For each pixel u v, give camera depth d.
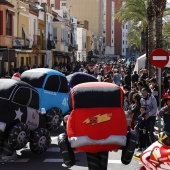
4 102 10.65
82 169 10.48
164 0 24.11
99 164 8.18
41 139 11.47
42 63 55.09
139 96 13.02
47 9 57.91
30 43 47.25
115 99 7.91
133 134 8.19
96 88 7.98
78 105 7.86
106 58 131.75
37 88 14.67
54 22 62.72
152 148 7.88
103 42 134.12
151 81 16.98
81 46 91.62
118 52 150.62
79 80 16.94
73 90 8.01
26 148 12.89
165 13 45.78
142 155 7.96
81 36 91.56
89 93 7.89
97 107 7.86
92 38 104.62
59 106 15.18
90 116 7.76
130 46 124.94
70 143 7.77
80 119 7.76
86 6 121.56
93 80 17.25
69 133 7.78
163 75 22.14
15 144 10.56
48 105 14.77
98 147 7.71
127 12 45.50
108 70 39.75
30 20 48.47
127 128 8.25
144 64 37.56
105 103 7.88
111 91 7.96
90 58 98.50
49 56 58.31
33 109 11.45
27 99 11.09
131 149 8.05
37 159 11.51
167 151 7.65
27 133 10.89
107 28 141.25
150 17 29.03
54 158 11.62
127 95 15.23
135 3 43.97
